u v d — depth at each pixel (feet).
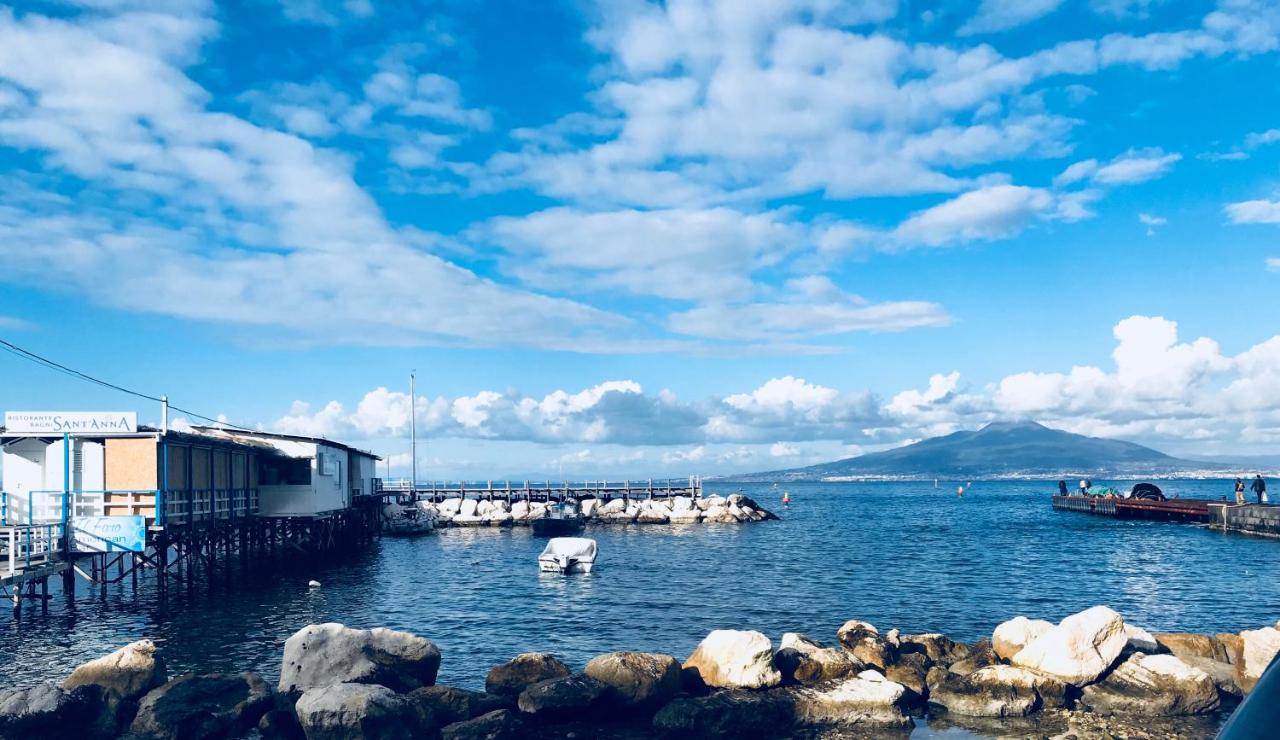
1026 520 307.78
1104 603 115.96
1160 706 61.98
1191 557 168.86
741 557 179.01
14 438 107.14
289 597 120.06
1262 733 21.30
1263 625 100.12
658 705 63.41
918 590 129.18
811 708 62.03
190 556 120.98
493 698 62.59
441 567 161.17
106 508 107.86
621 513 289.94
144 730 54.90
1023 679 64.34
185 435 111.34
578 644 91.35
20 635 91.30
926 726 61.16
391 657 66.90
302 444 149.28
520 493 303.48
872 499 597.52
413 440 302.45
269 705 60.39
